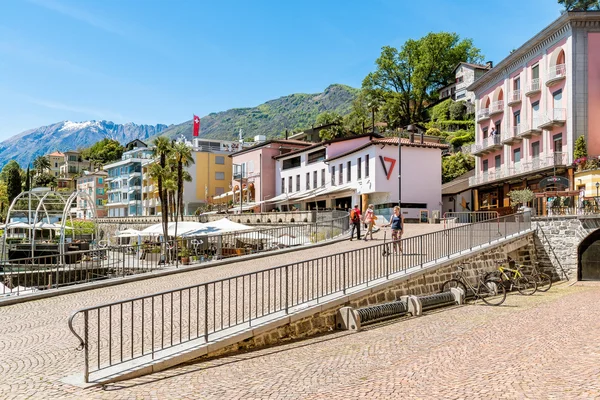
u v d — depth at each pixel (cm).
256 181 7044
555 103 3778
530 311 1539
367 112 10100
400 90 10038
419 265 1708
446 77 9875
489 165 4847
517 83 4362
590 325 1262
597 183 2844
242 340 1020
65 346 982
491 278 1852
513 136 4241
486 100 4966
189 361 906
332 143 5650
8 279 2223
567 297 1886
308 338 1146
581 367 822
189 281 1745
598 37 3550
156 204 8556
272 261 2123
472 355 952
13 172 9881
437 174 4969
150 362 842
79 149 17862
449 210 5369
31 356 918
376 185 4709
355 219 2755
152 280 1833
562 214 2611
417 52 9844
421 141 5066
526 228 2595
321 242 2698
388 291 1495
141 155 9694
